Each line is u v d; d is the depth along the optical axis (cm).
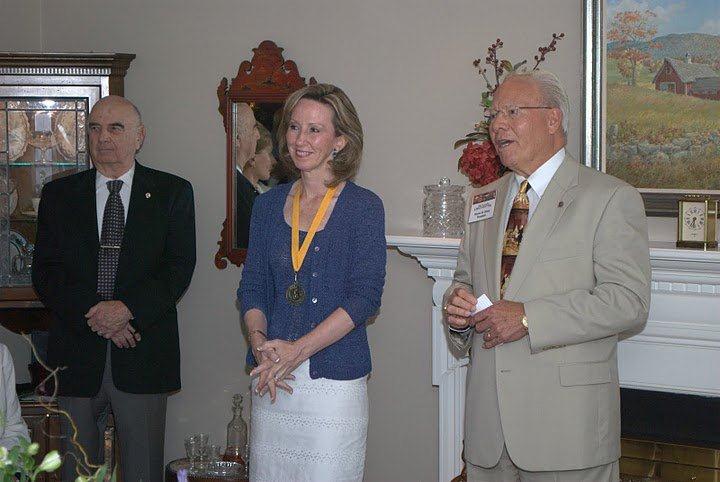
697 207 322
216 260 439
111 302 376
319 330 270
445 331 370
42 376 436
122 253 384
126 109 394
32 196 437
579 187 261
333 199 287
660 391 336
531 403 256
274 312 284
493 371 264
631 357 335
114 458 432
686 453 340
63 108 434
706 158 339
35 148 435
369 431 414
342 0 410
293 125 284
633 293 250
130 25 449
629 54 349
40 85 431
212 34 436
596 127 356
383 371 410
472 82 387
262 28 427
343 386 277
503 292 267
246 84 425
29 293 433
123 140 391
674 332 326
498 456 263
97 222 389
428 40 394
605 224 254
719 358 323
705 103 338
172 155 446
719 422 330
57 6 457
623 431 345
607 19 352
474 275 279
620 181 261
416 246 361
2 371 268
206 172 441
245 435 420
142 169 400
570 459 252
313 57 417
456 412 374
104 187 395
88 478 142
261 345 278
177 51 442
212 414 448
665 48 343
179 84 443
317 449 275
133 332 380
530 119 261
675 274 320
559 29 369
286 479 279
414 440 407
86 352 380
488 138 367
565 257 257
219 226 441
